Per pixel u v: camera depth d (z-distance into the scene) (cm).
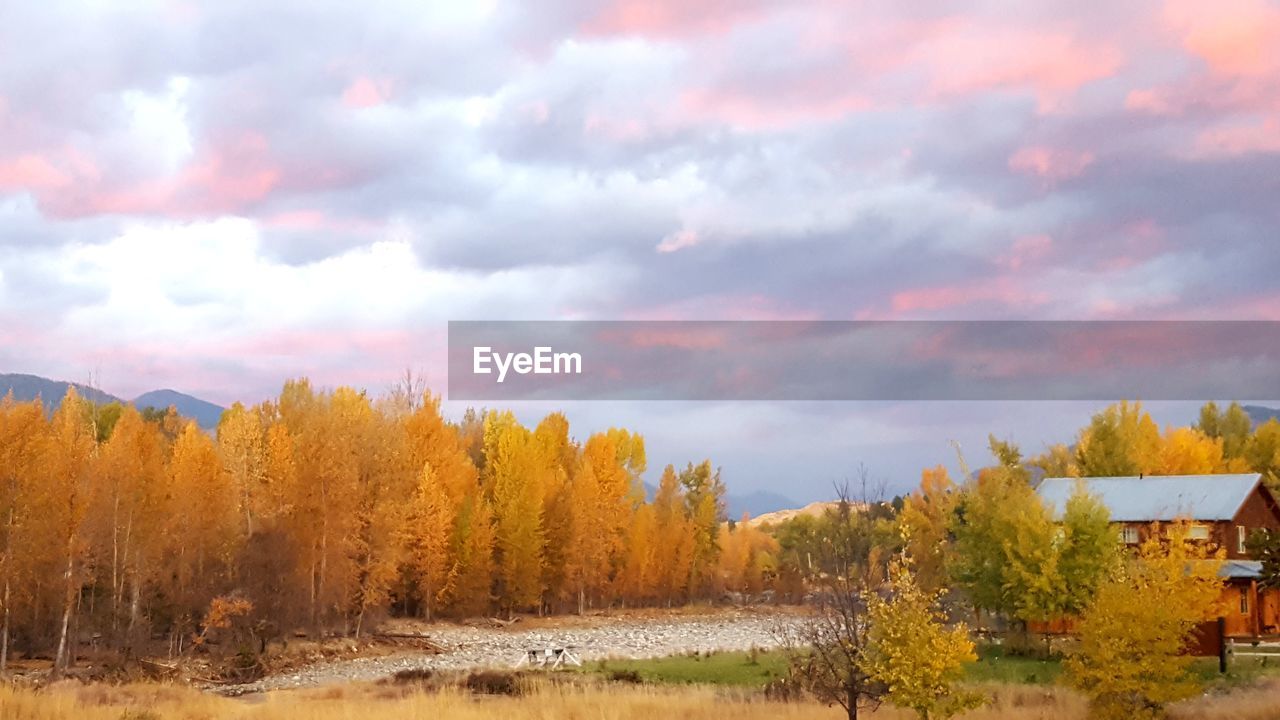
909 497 5834
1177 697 2442
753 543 12562
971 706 2316
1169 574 2625
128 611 5481
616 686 3603
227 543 6359
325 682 4831
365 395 9244
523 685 3619
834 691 2559
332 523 6544
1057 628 4822
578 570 9231
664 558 10256
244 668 5206
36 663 5075
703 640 7094
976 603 4738
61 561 5062
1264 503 5341
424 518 7819
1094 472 6950
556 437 10794
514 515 8419
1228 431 10569
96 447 6506
